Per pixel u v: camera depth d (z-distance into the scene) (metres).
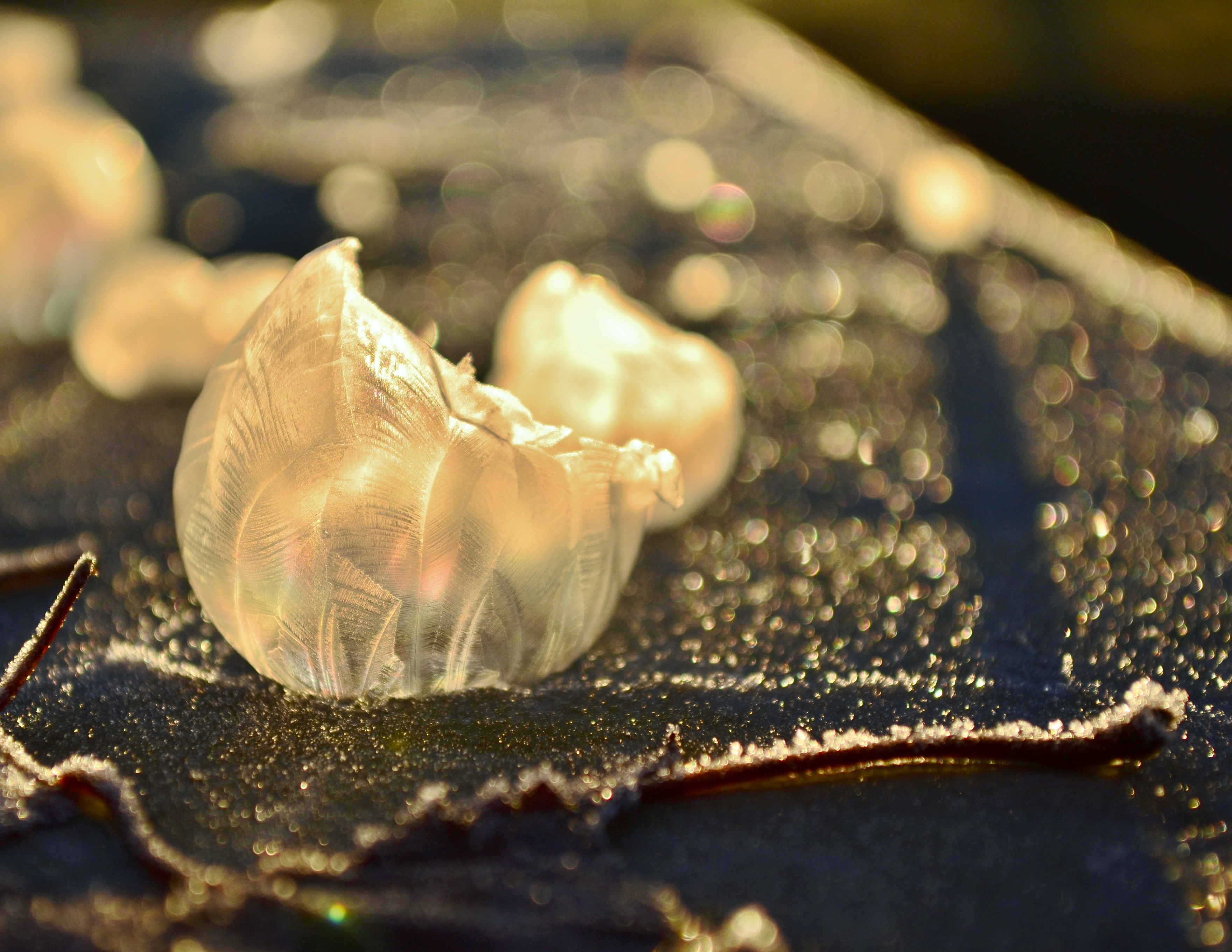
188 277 0.50
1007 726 0.36
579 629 0.37
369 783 0.35
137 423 0.46
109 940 0.33
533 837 0.34
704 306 0.61
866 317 0.59
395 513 0.35
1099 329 0.57
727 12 1.57
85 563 0.36
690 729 0.36
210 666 0.38
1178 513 0.43
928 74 1.22
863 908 0.34
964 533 0.42
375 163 0.89
